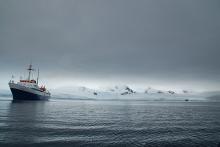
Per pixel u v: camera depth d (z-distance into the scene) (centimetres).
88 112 7694
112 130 3672
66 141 2778
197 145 2755
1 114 5709
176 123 4719
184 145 2742
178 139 3036
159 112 8306
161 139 3025
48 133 3234
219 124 4591
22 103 11956
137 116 6372
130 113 7638
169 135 3309
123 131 3597
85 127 3909
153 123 4684
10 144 2584
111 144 2709
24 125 3866
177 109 10619
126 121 5000
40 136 3009
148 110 9600
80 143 2711
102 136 3150
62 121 4638
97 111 8406
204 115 6900
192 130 3788
